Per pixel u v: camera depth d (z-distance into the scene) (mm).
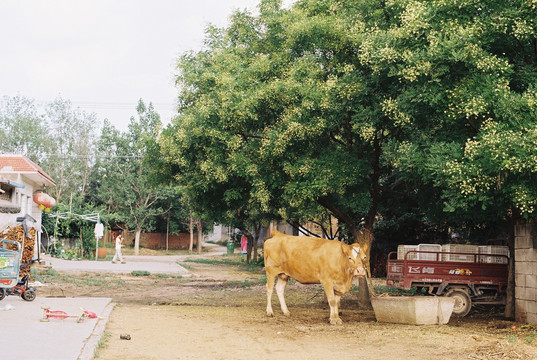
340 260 11445
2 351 6766
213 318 11555
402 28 11344
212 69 15070
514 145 9445
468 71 11086
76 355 6746
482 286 14195
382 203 20516
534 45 11367
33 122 59844
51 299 12320
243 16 16656
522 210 10141
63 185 57062
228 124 14086
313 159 13422
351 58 13875
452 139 11789
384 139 14430
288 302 16938
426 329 10523
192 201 17984
